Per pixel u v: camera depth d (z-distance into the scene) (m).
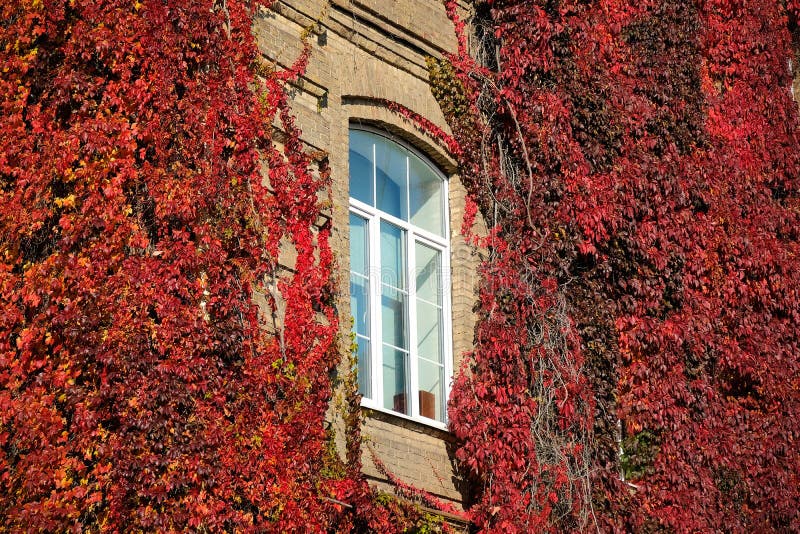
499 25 21.03
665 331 20.88
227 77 16.84
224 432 15.33
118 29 16.17
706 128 23.58
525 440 18.62
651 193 21.56
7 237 15.15
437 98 20.38
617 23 22.47
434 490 18.16
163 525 14.61
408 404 18.88
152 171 15.87
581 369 19.67
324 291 17.17
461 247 19.92
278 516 15.53
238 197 16.47
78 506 14.38
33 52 15.83
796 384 22.91
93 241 15.37
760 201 24.03
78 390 14.70
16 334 14.84
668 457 20.41
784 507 21.59
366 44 19.45
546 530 18.27
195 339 15.48
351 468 16.72
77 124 15.69
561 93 20.92
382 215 19.42
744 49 25.36
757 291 23.02
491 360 19.02
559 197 20.34
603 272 20.55
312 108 18.23
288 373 16.25
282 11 18.12
